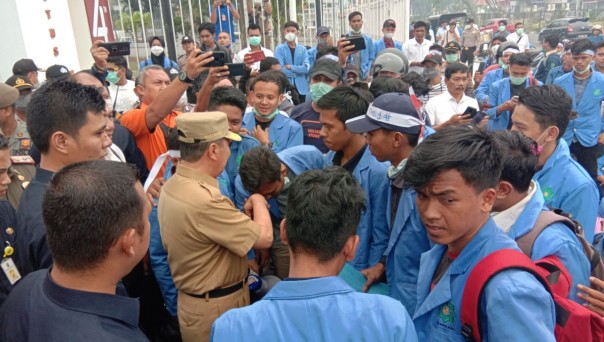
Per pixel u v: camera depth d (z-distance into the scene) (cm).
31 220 173
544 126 210
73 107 187
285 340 115
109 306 124
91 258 123
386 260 221
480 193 130
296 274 129
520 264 124
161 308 288
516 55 491
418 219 198
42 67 638
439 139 131
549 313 121
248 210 240
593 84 504
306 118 402
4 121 305
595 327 137
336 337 113
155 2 698
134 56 706
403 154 213
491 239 134
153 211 241
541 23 3644
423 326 148
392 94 213
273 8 878
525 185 163
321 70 389
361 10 1143
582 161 527
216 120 207
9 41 609
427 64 660
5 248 186
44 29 640
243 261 223
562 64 787
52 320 120
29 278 138
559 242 154
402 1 1253
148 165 322
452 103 491
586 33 2206
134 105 486
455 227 131
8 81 397
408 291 203
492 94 520
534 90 214
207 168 211
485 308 125
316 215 124
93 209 120
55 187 125
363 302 119
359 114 241
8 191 246
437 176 128
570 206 216
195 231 201
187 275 212
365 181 234
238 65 358
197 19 766
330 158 280
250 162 238
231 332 118
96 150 196
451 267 138
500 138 167
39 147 192
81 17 707
